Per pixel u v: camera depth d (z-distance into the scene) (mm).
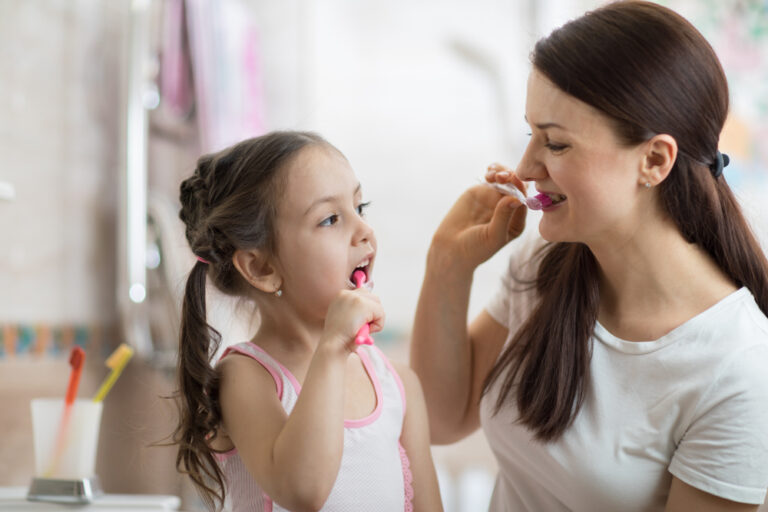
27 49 1457
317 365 872
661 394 943
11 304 1375
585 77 881
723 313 942
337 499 930
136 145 1632
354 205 1016
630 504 961
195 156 2055
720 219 972
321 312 977
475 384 1227
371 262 1028
